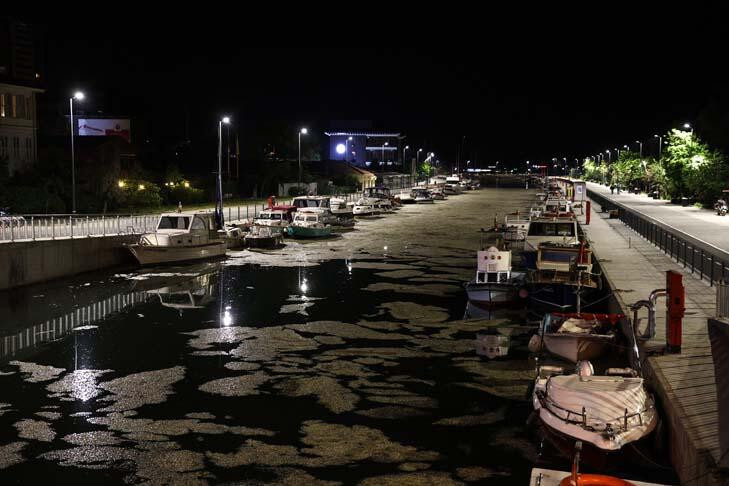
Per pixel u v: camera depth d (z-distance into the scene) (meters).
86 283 33.22
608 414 13.45
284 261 40.97
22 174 52.19
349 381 19.05
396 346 22.48
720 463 10.27
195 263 39.97
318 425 16.02
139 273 36.16
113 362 20.75
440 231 57.84
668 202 77.75
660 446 13.74
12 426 15.97
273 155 106.50
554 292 26.22
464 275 35.97
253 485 13.25
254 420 16.31
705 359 16.22
